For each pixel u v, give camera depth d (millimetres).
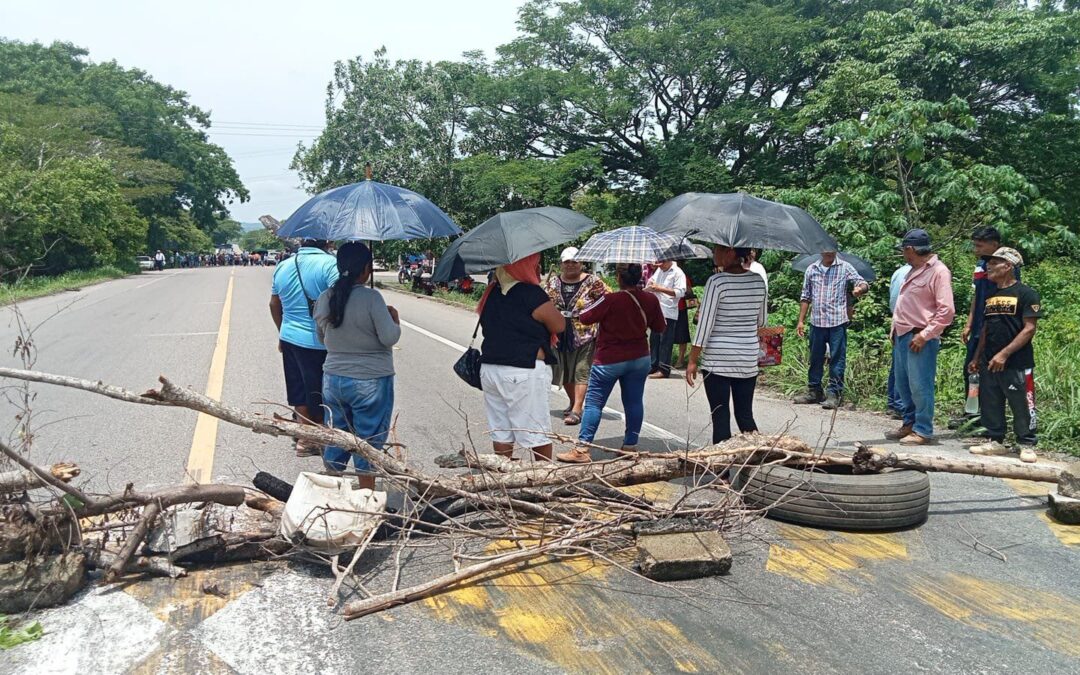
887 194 13359
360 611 3469
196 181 64312
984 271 6785
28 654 3113
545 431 4848
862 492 4500
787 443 4961
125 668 3025
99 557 3824
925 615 3510
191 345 12766
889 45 19141
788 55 23484
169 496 3908
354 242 4676
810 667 3057
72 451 6227
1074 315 12008
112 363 10867
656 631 3348
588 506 4332
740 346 5473
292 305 5855
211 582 3785
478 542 4336
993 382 6359
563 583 3840
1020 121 20797
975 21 20156
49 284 30141
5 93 44656
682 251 7191
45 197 32281
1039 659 3125
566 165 24859
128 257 48719
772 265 14742
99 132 53750
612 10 25984
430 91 29219
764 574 3971
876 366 9281
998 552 4258
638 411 5945
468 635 3311
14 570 3494
